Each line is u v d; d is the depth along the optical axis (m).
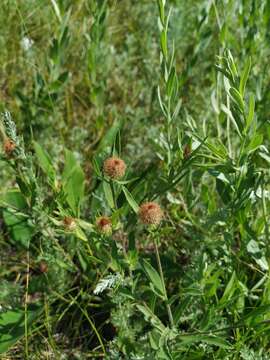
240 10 0.59
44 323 0.48
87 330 0.51
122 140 0.64
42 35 0.74
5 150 0.46
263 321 0.41
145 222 0.40
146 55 0.72
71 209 0.47
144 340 0.44
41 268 0.52
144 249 0.54
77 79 0.71
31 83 0.69
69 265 0.50
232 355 0.44
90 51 0.61
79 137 0.62
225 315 0.47
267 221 0.47
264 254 0.47
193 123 0.50
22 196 0.53
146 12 0.77
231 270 0.47
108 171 0.41
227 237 0.46
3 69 0.69
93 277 0.51
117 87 0.71
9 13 0.71
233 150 0.59
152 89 0.66
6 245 0.56
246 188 0.44
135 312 0.47
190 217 0.51
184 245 0.52
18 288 0.50
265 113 0.55
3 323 0.48
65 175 0.50
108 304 0.50
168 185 0.45
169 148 0.48
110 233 0.42
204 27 0.66
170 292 0.51
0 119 0.61
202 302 0.46
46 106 0.62
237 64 0.59
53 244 0.51
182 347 0.43
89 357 0.49
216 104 0.52
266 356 0.41
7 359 0.47
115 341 0.43
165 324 0.49
